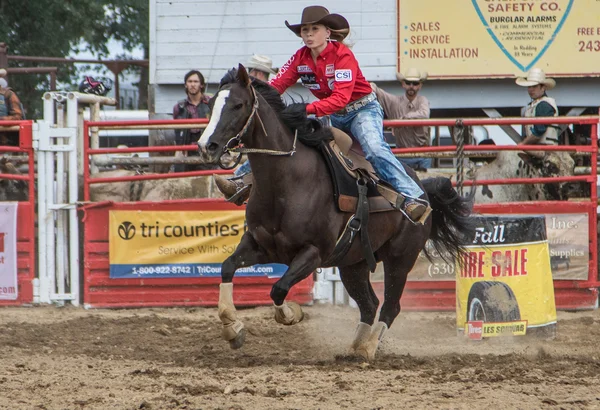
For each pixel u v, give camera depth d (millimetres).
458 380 14078
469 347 18375
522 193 24453
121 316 22469
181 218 23469
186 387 13375
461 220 18281
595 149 22734
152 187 24344
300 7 30891
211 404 12266
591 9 29969
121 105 64250
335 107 15297
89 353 17641
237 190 16203
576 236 23234
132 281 23656
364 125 16094
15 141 28906
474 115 35406
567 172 23984
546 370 15109
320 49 15555
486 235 18766
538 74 25797
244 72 14102
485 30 30188
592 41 30000
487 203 23688
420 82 25812
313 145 15297
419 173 24344
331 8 30734
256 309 23531
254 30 31078
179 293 23734
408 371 15031
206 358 16922
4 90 29453
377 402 12391
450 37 30281
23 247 24062
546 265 19156
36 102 55938
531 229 18906
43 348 18125
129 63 47531
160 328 20250
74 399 12695
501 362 16125
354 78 15547
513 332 18859
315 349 18219
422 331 20828
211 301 23688
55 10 56844
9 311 23312
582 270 23328
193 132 25359
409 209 16125
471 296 18953
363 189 15773
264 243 15109
